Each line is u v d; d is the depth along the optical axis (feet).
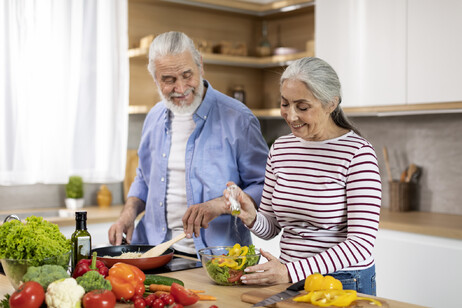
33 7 10.82
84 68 11.47
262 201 6.59
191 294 4.76
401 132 12.15
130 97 12.67
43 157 11.00
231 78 14.19
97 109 11.60
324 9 11.73
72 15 11.19
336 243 5.87
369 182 5.60
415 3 10.35
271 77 14.61
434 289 9.56
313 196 5.87
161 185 7.59
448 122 11.42
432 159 11.68
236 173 7.43
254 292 5.00
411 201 11.80
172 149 7.55
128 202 8.03
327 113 5.70
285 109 5.67
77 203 12.05
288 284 5.24
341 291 4.73
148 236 7.79
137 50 11.88
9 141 10.77
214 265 5.40
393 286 10.12
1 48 10.61
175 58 6.79
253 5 13.32
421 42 10.30
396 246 10.07
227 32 14.06
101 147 11.66
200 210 6.55
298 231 6.07
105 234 11.06
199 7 13.02
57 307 4.43
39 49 10.87
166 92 6.97
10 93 10.73
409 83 10.52
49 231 5.36
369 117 12.67
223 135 7.34
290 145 6.19
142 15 12.69
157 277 5.26
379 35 10.89
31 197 11.98
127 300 4.83
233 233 7.32
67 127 11.13
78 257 5.62
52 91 10.98
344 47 11.43
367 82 11.13
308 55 12.44
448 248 9.37
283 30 14.21
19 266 4.97
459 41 9.81
